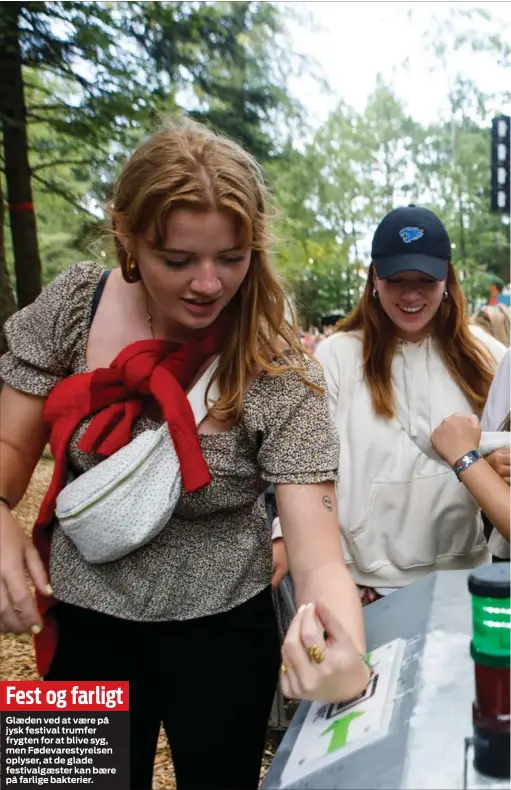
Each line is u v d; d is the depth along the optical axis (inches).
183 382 48.2
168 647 50.7
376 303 72.4
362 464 70.2
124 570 49.2
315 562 43.8
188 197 40.4
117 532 45.7
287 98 342.0
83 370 50.6
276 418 47.1
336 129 473.1
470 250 1081.4
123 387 48.3
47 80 302.7
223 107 319.9
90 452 48.6
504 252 1068.5
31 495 181.3
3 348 174.7
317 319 489.4
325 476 46.8
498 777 27.9
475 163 1091.3
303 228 398.9
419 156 1085.8
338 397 72.3
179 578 49.7
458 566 70.8
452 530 70.2
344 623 39.6
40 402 52.1
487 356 73.8
